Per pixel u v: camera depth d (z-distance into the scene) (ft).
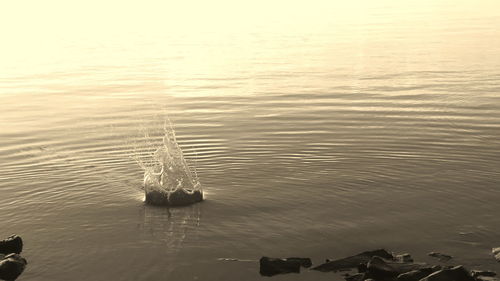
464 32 133.28
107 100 77.15
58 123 64.28
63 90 85.71
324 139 52.21
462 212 35.22
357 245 31.30
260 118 61.72
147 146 53.06
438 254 29.99
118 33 166.40
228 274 28.68
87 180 43.45
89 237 33.35
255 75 91.40
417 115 60.44
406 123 57.21
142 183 42.57
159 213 36.60
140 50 127.65
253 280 28.02
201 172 44.04
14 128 62.28
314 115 62.08
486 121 56.85
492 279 26.91
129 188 41.55
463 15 179.63
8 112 71.31
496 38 119.85
